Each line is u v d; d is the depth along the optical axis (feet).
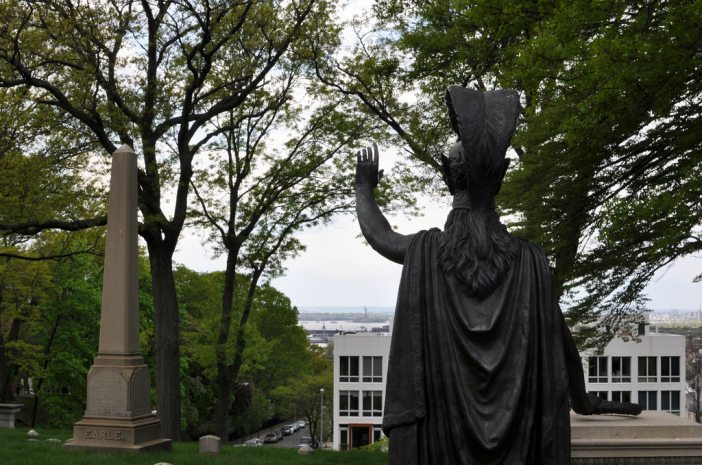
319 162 67.97
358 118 65.67
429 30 44.11
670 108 28.40
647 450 16.61
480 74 42.55
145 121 58.23
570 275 33.12
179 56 59.72
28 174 51.06
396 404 8.08
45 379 106.42
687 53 23.54
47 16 53.36
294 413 208.95
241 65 62.80
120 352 44.75
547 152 30.53
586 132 27.22
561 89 28.50
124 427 43.29
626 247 31.96
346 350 183.11
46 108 52.75
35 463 35.47
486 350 7.93
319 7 59.77
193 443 54.39
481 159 8.26
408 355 8.09
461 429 7.73
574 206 32.48
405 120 54.80
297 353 165.89
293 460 42.04
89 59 53.98
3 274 86.53
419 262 8.34
